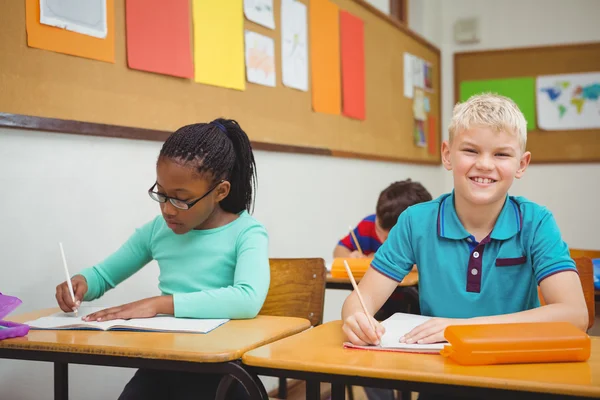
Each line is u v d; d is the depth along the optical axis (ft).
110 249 6.37
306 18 9.98
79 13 5.99
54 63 5.77
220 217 5.02
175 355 3.37
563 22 16.35
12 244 5.41
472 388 2.88
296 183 9.70
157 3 6.89
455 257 4.26
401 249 4.43
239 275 4.62
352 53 11.54
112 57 6.36
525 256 4.15
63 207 5.86
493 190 3.96
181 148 4.61
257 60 8.68
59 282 5.82
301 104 9.85
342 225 11.23
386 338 3.57
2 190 5.32
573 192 16.31
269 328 4.07
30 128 5.48
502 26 16.83
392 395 7.48
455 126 4.09
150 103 6.84
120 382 6.55
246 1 8.41
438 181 16.60
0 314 3.99
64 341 3.69
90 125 6.05
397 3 15.49
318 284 5.14
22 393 5.55
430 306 4.36
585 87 16.14
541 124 16.48
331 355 3.28
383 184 13.07
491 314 4.19
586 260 5.20
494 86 16.80
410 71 14.64
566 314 3.68
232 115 8.18
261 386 3.32
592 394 2.68
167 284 5.00
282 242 9.35
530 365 3.08
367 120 12.27
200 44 7.57
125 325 4.03
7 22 5.37
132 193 6.63
